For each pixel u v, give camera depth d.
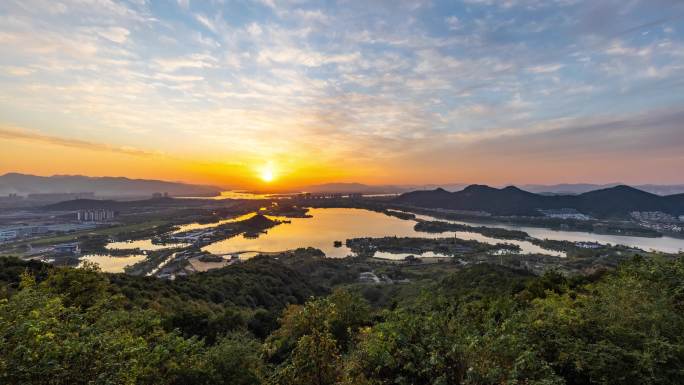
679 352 5.84
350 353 8.05
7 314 6.25
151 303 24.47
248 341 10.83
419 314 7.81
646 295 7.54
